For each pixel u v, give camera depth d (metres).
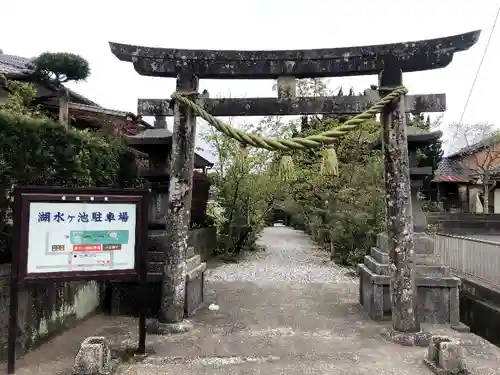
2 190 5.04
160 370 4.84
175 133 6.38
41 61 9.61
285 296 9.03
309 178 15.02
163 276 6.39
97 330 6.29
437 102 6.12
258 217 16.78
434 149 24.02
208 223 15.61
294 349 5.59
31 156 5.50
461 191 30.22
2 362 4.82
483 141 29.28
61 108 9.91
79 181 6.52
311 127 16.14
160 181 7.25
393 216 5.99
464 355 5.08
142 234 5.22
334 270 12.59
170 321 6.30
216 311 7.65
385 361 5.13
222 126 6.18
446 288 6.71
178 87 6.40
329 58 6.29
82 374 4.50
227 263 14.07
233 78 6.59
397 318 5.96
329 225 14.52
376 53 6.15
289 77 6.39
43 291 5.65
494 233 20.20
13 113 5.48
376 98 6.23
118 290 7.17
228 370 4.85
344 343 5.84
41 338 5.58
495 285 7.39
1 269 4.90
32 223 4.64
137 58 6.44
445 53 5.99
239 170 14.52
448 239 9.35
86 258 4.91
